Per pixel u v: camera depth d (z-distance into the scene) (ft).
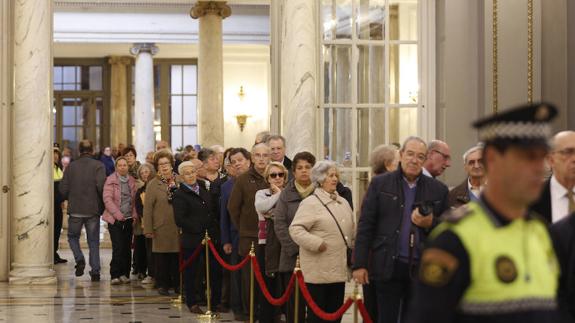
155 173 47.65
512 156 10.44
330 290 27.17
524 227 10.73
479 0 42.45
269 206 31.37
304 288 25.75
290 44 45.09
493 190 10.69
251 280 33.06
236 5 97.35
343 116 47.44
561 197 18.83
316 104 47.14
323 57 47.32
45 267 47.52
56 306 40.32
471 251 10.46
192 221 38.29
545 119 10.47
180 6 97.55
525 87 41.55
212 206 38.96
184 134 110.42
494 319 10.42
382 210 23.97
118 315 37.83
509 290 10.43
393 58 47.67
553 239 14.15
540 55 41.42
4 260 48.16
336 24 47.47
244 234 33.99
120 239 47.80
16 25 46.83
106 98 110.93
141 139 99.96
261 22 97.91
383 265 23.76
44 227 47.16
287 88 45.16
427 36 47.47
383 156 28.76
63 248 67.87
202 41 79.77
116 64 109.19
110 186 47.96
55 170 60.54
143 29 97.60
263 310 32.24
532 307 10.44
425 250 10.73
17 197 47.01
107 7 96.94
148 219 43.14
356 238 24.14
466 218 10.67
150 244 47.55
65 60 110.63
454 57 44.11
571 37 39.73
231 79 107.86
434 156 28.25
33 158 46.78
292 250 29.04
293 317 29.91
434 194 24.08
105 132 111.14
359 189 47.60
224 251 37.68
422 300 10.44
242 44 98.37
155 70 110.22
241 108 107.65
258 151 33.96
